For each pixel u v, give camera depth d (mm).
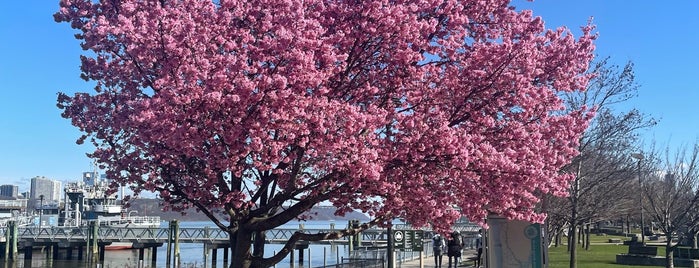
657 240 54844
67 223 78812
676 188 31594
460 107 12203
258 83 10000
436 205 11500
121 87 12328
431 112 11945
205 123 10227
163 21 10594
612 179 22562
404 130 11281
